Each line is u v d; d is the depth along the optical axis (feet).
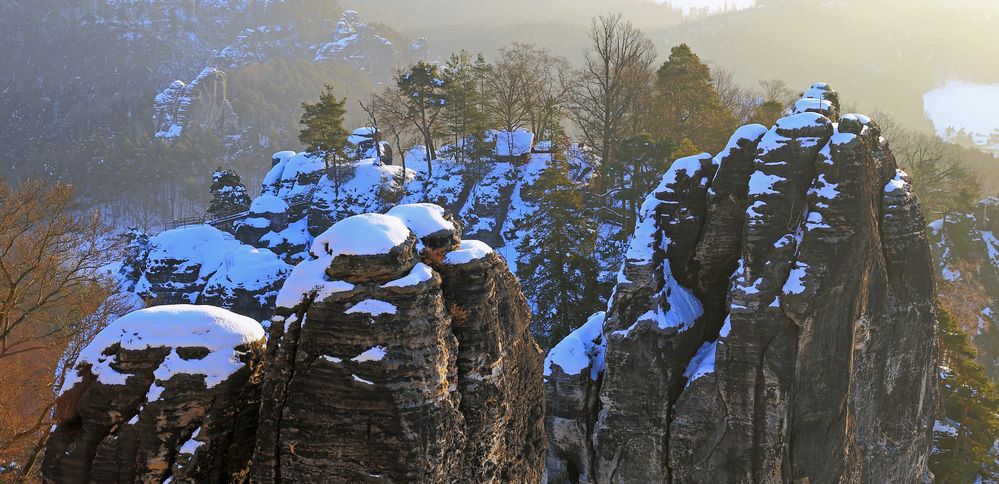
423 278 50.57
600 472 128.88
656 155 207.10
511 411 61.46
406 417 47.55
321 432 47.73
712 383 121.39
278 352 49.49
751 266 119.44
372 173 282.77
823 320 116.67
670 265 130.21
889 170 132.67
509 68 310.24
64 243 134.10
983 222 304.50
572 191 186.70
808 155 119.03
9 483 98.89
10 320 124.47
